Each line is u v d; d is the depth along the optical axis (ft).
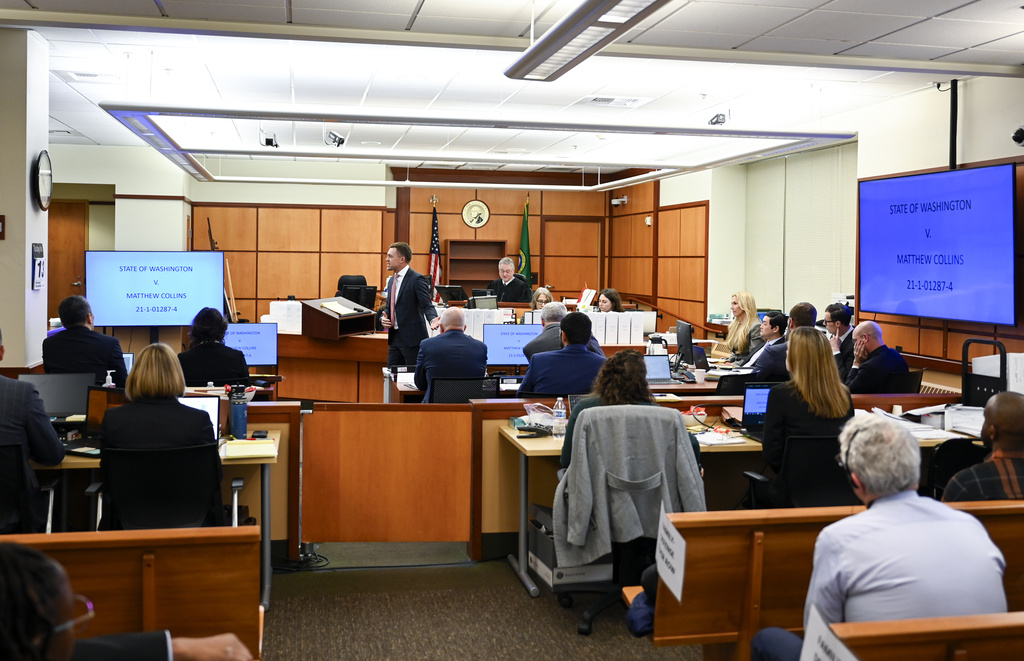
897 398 15.93
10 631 3.74
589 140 38.22
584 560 11.32
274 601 12.46
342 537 14.17
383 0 17.35
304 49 22.77
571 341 15.26
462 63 24.16
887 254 26.43
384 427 14.20
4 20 18.22
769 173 39.04
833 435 11.94
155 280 23.36
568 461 11.73
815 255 35.73
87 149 40.98
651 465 11.25
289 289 46.11
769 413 12.29
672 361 23.20
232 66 24.64
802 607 8.00
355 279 38.17
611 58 23.24
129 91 28.17
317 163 45.91
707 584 7.82
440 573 13.82
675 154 41.52
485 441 14.44
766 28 19.01
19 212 19.60
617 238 50.85
